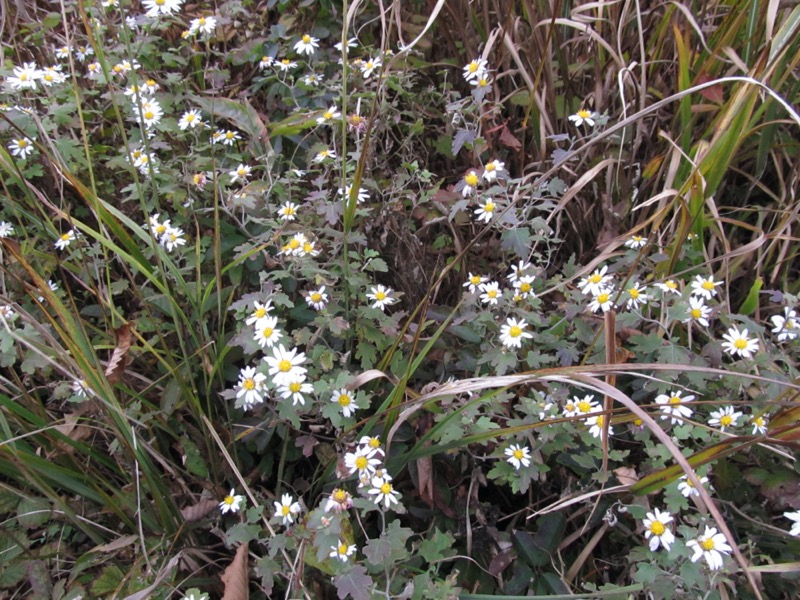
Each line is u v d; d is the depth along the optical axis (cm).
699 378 60
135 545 62
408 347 72
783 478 59
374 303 68
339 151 83
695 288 66
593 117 76
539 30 86
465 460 65
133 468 63
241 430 68
